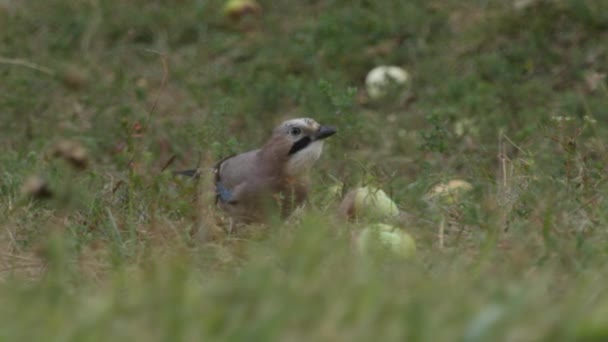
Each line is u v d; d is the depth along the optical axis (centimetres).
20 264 1091
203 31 2048
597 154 1348
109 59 2006
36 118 1723
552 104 1733
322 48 1942
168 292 755
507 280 855
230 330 676
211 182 1176
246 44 2008
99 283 990
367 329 671
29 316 744
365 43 1977
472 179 1305
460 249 1023
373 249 988
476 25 1955
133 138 1380
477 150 1515
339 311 693
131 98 1792
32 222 1188
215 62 1973
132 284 878
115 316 722
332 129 1147
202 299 741
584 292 784
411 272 880
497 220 1075
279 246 984
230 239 1118
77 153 1062
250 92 1816
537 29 1912
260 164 1146
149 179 1277
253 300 727
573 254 960
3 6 2117
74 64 1936
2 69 1891
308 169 1148
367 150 1564
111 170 1410
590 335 654
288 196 1149
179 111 1759
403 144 1583
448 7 2023
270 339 664
